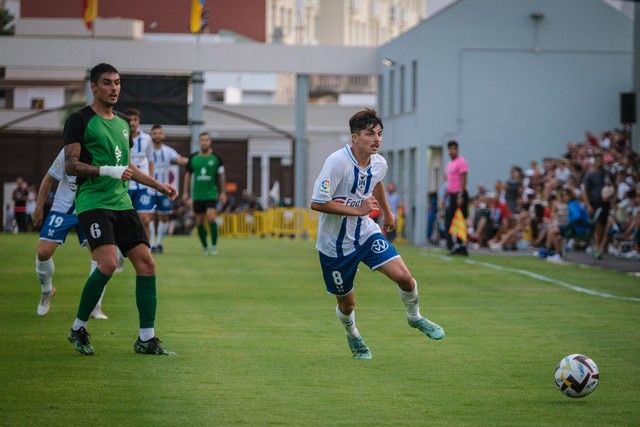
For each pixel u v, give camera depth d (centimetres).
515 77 11800
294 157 13600
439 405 2344
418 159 11812
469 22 11756
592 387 2402
